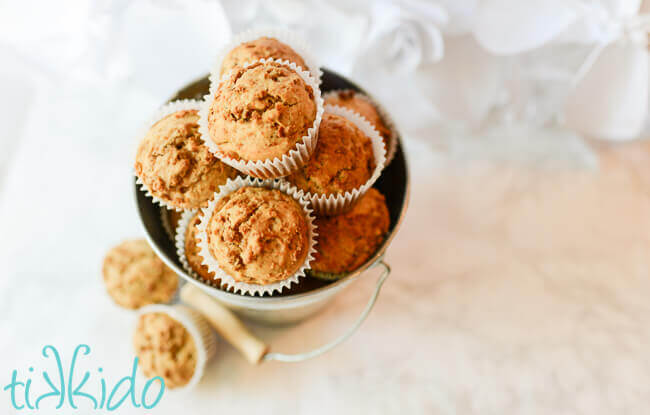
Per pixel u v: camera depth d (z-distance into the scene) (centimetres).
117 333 55
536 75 59
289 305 44
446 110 60
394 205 47
